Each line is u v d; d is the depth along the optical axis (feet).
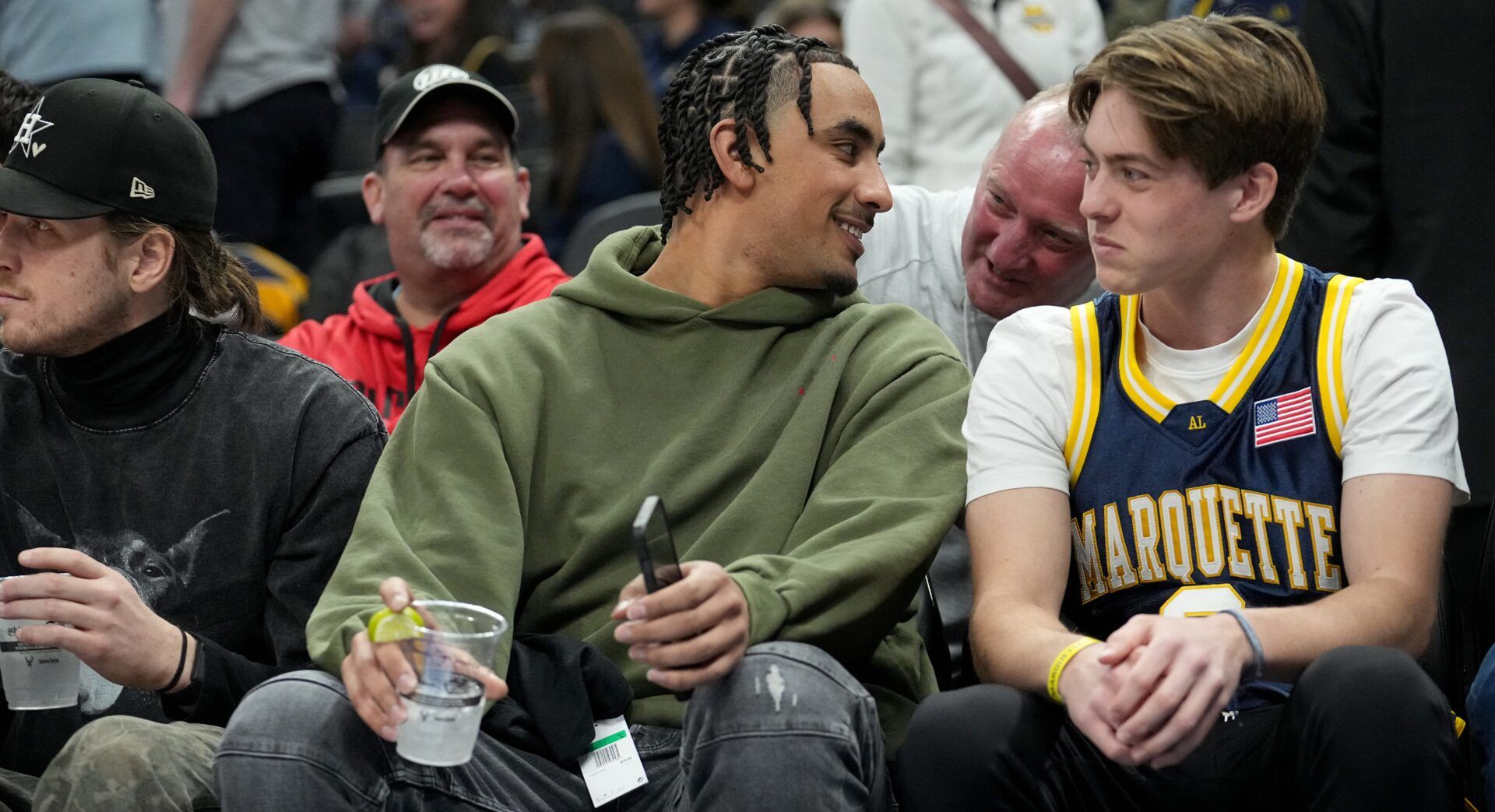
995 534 7.13
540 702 7.14
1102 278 6.91
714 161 7.95
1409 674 5.90
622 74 15.34
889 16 13.04
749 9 17.87
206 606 7.77
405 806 6.64
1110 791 6.85
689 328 7.97
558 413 7.84
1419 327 6.95
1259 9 12.39
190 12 16.48
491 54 20.18
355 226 18.25
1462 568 10.01
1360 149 10.77
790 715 6.31
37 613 6.86
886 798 6.84
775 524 7.46
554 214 15.35
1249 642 6.21
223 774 6.38
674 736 7.38
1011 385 7.35
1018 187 8.59
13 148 7.79
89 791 6.85
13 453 7.95
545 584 7.64
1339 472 6.88
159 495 7.81
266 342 8.17
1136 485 7.07
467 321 11.46
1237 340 7.05
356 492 7.86
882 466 7.45
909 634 7.93
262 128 16.72
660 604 6.28
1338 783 5.90
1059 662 6.39
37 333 7.67
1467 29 10.30
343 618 6.86
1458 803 5.92
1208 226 6.80
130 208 7.70
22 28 16.61
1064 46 13.12
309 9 17.06
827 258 7.93
